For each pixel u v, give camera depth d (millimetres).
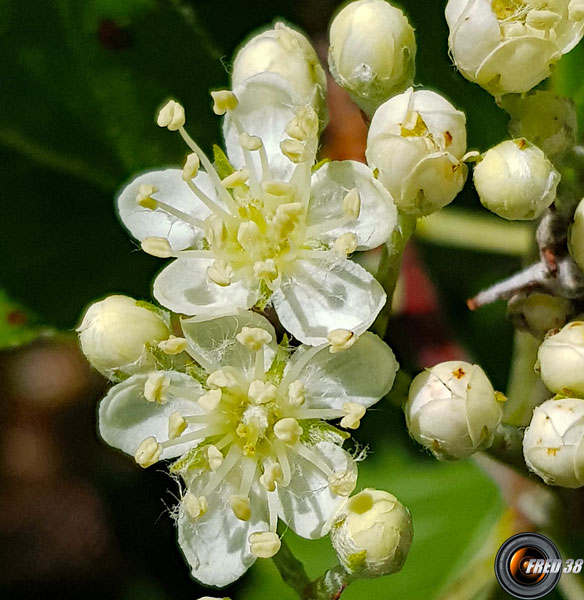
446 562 102
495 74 79
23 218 89
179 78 90
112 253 89
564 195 80
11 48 88
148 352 79
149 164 90
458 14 80
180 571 117
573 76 94
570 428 76
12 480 125
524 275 82
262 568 103
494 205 78
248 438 79
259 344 77
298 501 78
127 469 122
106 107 90
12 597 122
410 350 101
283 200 80
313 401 79
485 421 77
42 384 125
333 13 101
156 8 89
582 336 78
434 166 76
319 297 79
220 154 82
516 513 94
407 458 105
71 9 88
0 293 88
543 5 79
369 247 78
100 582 120
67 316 88
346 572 77
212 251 79
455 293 106
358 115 100
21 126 89
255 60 83
